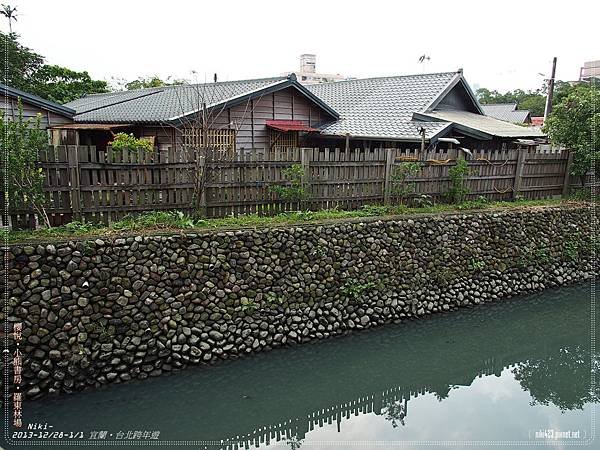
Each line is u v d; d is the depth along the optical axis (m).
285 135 15.85
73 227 7.55
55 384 6.75
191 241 7.91
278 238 8.73
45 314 6.79
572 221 13.14
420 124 14.89
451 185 12.07
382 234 9.96
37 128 7.66
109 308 7.21
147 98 18.31
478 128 15.09
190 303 7.83
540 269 12.33
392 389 8.45
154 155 8.47
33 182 7.32
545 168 13.96
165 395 7.39
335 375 8.59
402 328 9.80
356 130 15.65
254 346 8.22
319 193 10.29
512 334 10.46
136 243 7.45
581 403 8.01
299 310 8.82
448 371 9.04
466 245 11.12
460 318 10.56
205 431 6.96
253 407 7.61
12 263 6.64
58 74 27.72
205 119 9.39
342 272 9.39
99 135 15.61
